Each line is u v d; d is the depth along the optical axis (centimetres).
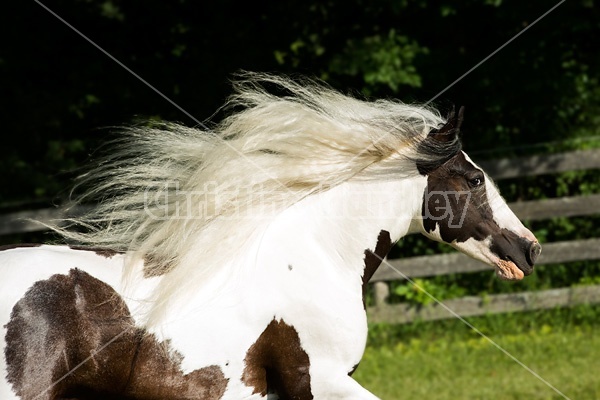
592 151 1408
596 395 942
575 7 1462
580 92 1644
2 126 1553
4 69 1497
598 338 1249
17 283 497
